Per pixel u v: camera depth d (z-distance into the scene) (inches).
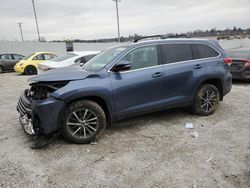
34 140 172.6
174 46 207.8
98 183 127.0
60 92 160.2
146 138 179.3
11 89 401.7
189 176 131.0
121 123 209.9
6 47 972.6
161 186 123.5
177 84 203.9
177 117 223.5
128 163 145.2
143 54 192.9
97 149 163.5
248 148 161.2
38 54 648.4
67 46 1118.4
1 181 129.5
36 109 157.9
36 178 132.0
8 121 224.1
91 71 182.4
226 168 137.9
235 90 343.6
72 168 141.0
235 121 212.2
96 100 177.9
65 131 167.0
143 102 190.5
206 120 215.0
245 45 1845.5
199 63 215.0
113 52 198.1
